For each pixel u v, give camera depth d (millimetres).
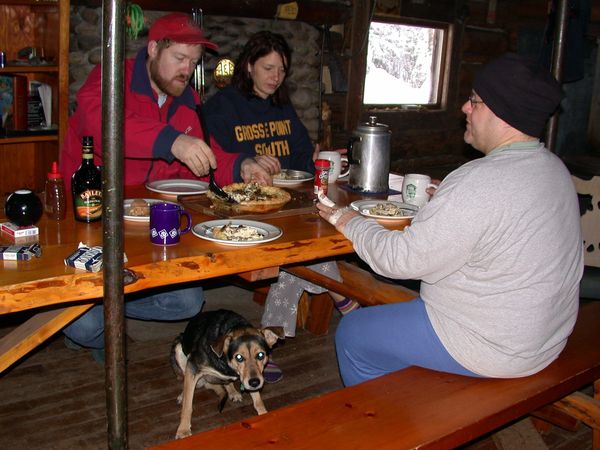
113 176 1377
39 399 2553
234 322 2344
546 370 1934
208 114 2990
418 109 6273
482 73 1721
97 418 2449
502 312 1691
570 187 1724
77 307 1823
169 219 1812
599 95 6926
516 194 1604
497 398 1766
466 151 6762
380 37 5855
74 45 4129
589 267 3396
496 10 6645
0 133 3768
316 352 3117
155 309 2549
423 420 1672
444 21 6180
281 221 2143
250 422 1655
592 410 2152
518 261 1645
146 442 2316
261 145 3102
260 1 4660
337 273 2781
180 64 2498
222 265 1766
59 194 2010
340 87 5480
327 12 5141
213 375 2312
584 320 2342
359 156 2619
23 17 4020
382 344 1926
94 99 2373
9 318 3197
